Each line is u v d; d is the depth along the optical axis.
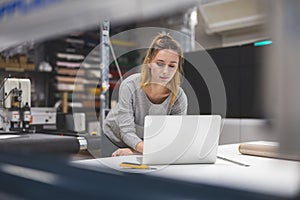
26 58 5.20
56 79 6.00
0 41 0.69
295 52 0.28
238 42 4.25
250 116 3.89
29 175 0.59
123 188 0.46
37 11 0.57
